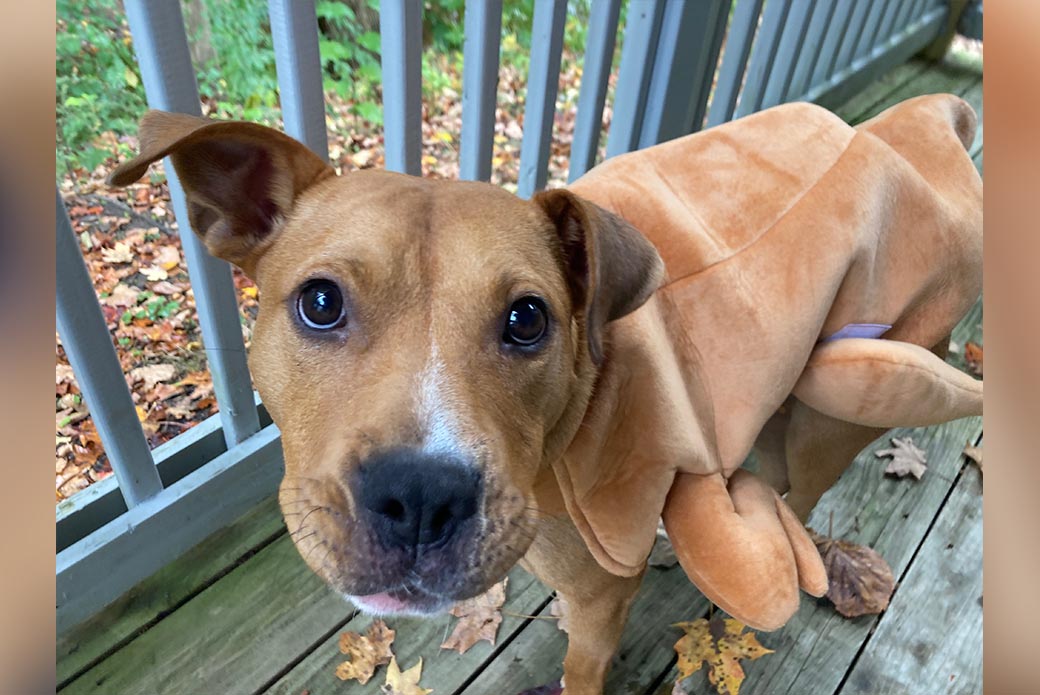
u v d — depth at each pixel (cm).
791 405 50
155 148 26
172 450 52
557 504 35
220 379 49
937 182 45
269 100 77
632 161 41
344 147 81
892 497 59
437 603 25
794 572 36
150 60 36
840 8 89
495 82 52
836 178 40
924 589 54
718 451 39
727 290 37
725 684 48
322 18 85
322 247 27
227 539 53
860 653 50
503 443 26
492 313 27
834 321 43
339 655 48
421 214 28
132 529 47
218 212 30
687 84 67
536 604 51
